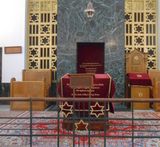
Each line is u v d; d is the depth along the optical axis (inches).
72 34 478.3
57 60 480.1
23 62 502.6
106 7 477.4
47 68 513.3
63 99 178.2
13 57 505.0
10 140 265.0
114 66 476.4
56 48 502.0
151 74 476.7
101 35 477.1
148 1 510.3
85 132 277.6
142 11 509.0
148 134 285.9
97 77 289.4
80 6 477.4
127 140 265.3
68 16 477.7
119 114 400.8
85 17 477.4
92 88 285.4
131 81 453.1
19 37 503.5
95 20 477.1
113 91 288.5
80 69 486.0
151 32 509.0
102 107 276.8
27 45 513.7
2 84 505.4
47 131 296.4
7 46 505.4
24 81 449.7
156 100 172.4
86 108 277.6
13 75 505.0
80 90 285.7
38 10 517.7
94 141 260.2
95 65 485.1
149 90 453.4
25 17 504.7
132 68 484.4
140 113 409.4
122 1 476.7
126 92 476.7
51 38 514.6
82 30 478.0
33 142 257.4
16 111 433.1
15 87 444.8
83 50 486.3
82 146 244.5
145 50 507.8
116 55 476.4
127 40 509.4
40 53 514.9
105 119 191.5
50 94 489.4
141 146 246.1
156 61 505.7
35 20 517.7
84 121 254.5
